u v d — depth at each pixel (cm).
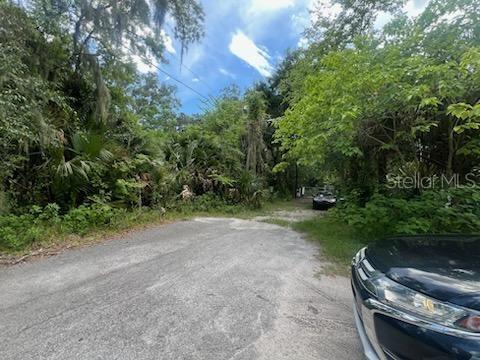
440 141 654
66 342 223
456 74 464
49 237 528
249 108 1689
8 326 244
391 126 643
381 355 183
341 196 853
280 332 251
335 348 231
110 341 226
